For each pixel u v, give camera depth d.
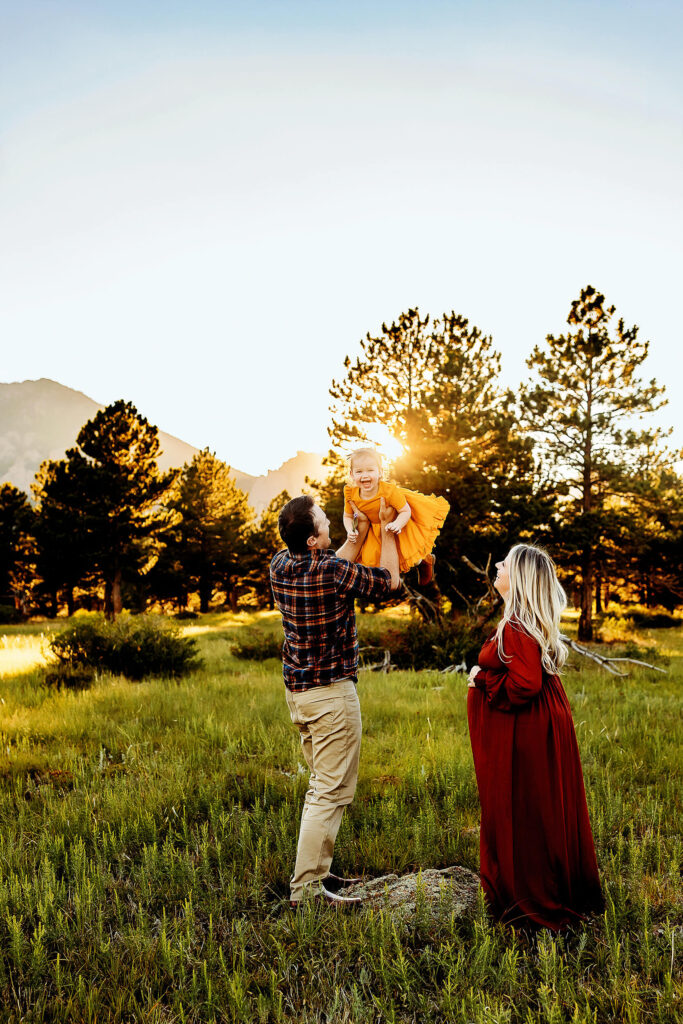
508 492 19.88
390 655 13.61
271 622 31.38
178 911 3.24
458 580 19.27
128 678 10.88
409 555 3.46
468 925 3.00
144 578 41.97
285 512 3.41
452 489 19.09
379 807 4.40
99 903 3.19
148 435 31.08
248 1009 2.46
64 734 6.62
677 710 8.17
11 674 10.17
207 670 12.18
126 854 3.86
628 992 2.40
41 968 2.69
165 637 11.67
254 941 2.97
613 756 5.66
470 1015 2.40
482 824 3.18
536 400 21.81
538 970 2.64
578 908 3.10
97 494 30.14
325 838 3.25
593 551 22.12
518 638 3.01
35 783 5.23
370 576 3.28
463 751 5.65
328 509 23.03
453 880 3.37
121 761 5.84
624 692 9.94
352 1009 2.44
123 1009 2.51
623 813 4.23
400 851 3.75
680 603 30.95
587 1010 2.28
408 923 2.99
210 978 2.66
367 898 3.29
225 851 3.81
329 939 2.94
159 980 2.66
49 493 30.59
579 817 3.11
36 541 32.25
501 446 20.33
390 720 7.32
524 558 3.12
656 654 16.00
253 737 6.36
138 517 30.52
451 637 13.59
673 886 3.33
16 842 3.94
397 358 22.75
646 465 21.52
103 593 39.41
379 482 3.46
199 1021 2.46
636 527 21.69
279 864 3.65
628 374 21.16
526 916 2.98
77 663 10.95
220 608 51.00
